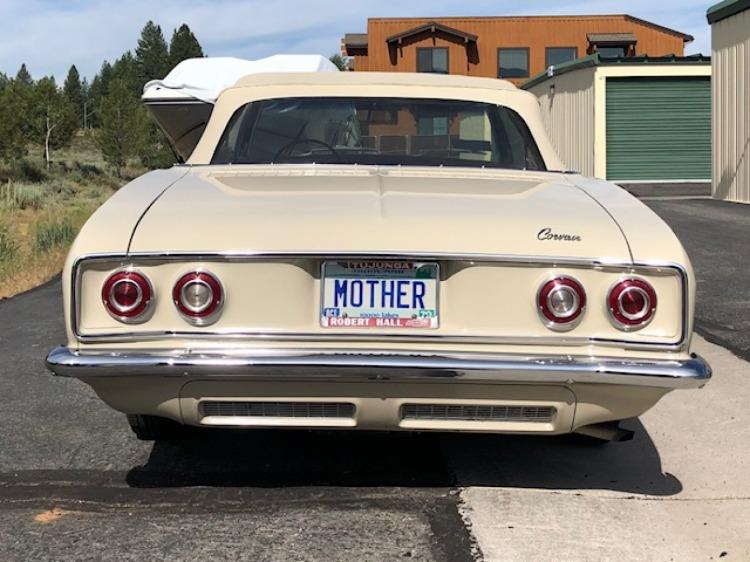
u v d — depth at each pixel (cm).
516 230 267
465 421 270
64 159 3709
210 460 352
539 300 261
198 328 260
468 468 342
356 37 4028
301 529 287
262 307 262
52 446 371
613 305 259
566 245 263
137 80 7619
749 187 1295
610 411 269
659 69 1931
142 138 3688
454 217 272
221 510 303
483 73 3762
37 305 743
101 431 392
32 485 327
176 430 363
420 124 377
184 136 827
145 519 296
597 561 265
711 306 616
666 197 1490
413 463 348
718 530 288
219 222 268
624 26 3816
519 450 364
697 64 1934
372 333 261
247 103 380
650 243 265
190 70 841
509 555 268
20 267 952
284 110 377
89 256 259
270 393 264
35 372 503
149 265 260
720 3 1364
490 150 376
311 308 263
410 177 333
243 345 260
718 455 356
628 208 291
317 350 259
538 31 3781
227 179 323
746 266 758
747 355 494
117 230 266
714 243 885
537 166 372
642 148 1964
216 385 263
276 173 336
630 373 254
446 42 3738
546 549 272
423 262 263
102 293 260
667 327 262
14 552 272
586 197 306
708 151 1970
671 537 282
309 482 328
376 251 259
